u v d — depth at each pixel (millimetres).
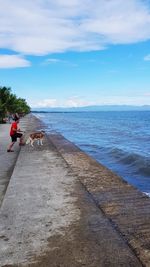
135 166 8586
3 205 3443
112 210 3246
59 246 2422
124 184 4402
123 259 2207
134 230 2707
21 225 2855
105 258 2225
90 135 21688
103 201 3574
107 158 10367
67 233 2660
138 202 3531
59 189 4125
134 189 4129
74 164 6109
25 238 2576
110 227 2781
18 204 3473
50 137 12805
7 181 4789
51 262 2184
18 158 6891
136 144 15562
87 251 2332
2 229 2771
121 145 14953
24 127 20578
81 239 2539
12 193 3934
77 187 4227
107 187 4238
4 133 14531
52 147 9055
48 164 6105
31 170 5469
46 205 3424
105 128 31281
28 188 4180
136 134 23016
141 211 3209
